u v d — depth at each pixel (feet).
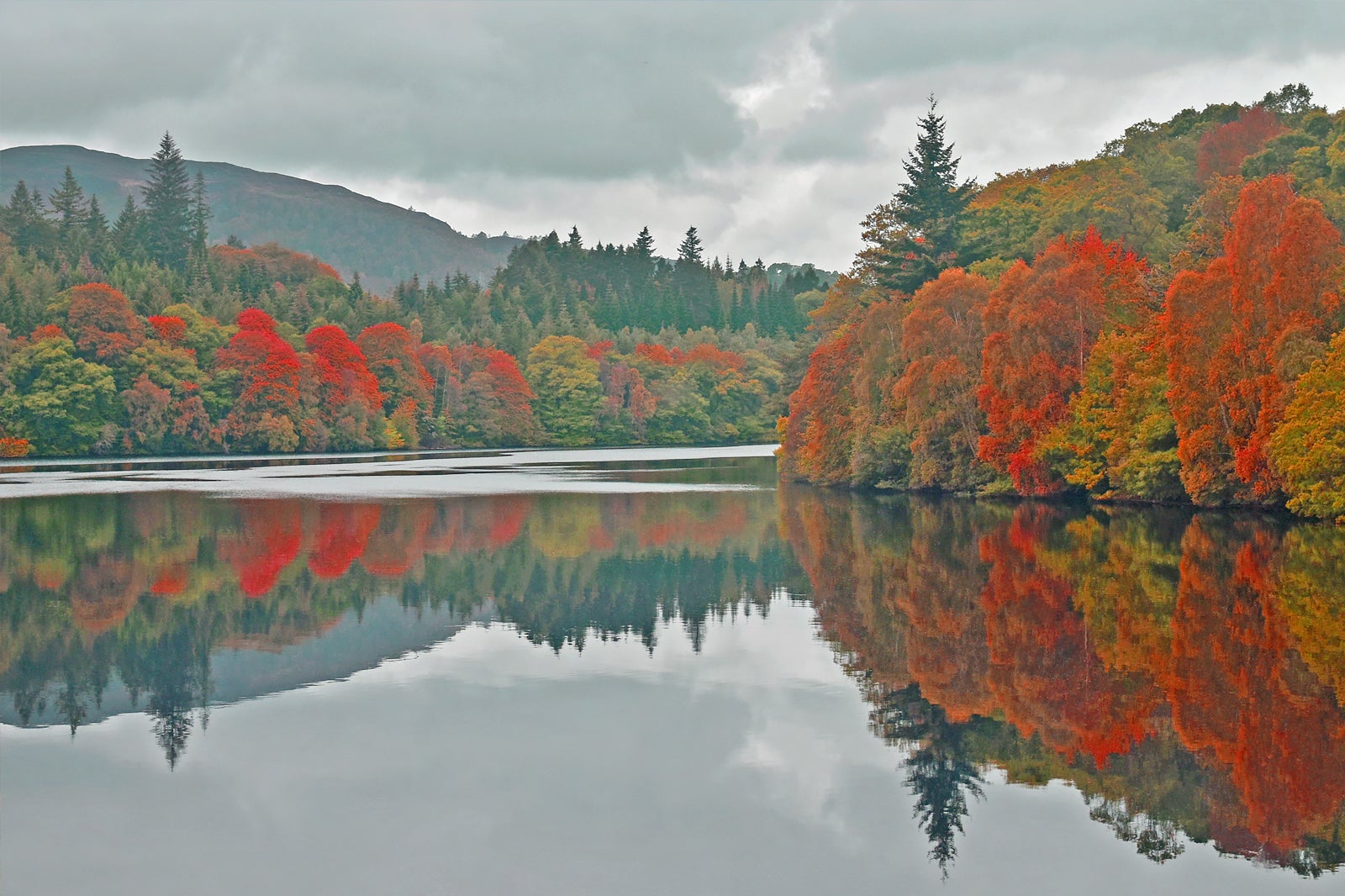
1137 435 204.95
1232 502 192.34
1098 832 59.16
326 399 540.11
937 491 268.41
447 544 174.09
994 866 55.36
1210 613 109.19
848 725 76.79
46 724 78.95
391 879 54.34
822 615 114.11
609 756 71.10
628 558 157.58
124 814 62.28
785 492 283.18
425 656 98.32
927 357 248.11
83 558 156.66
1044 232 319.06
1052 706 80.12
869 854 56.70
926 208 347.56
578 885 53.67
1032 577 132.36
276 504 241.55
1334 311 172.96
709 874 54.75
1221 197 255.91
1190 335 185.57
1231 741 72.02
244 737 75.41
